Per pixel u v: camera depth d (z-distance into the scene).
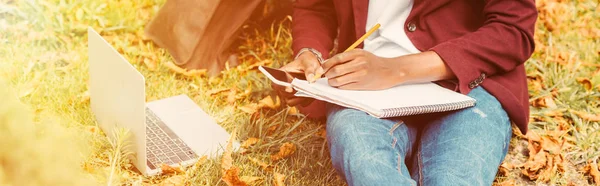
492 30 2.44
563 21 4.24
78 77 3.36
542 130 3.22
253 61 3.71
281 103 3.27
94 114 3.01
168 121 3.03
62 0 3.91
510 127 2.54
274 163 2.85
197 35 3.57
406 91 2.37
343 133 2.25
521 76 2.61
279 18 3.91
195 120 3.06
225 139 2.94
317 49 2.75
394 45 2.60
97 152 2.77
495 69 2.48
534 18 2.49
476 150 2.28
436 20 2.57
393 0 2.59
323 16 2.90
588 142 3.09
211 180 2.65
